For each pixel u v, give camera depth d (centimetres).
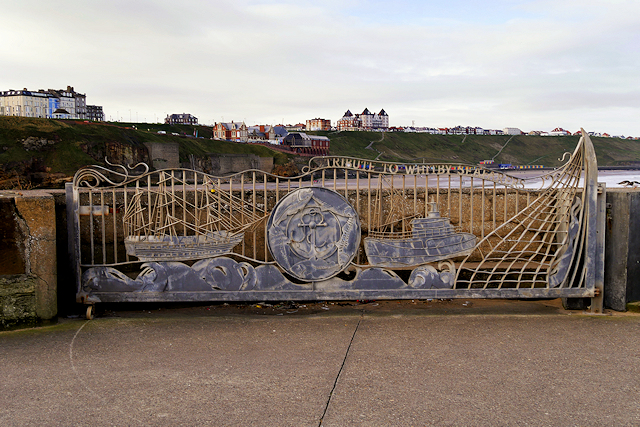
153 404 257
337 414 247
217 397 265
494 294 416
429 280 414
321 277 409
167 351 334
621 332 373
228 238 405
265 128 11469
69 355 326
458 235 413
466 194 484
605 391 276
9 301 374
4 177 4162
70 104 16125
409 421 240
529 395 270
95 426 234
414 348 340
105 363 313
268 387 278
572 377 294
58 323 392
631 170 9744
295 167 7100
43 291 383
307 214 406
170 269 406
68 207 402
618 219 420
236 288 409
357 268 414
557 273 420
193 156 6662
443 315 419
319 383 283
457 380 288
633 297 428
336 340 356
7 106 14700
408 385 281
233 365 310
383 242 410
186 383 283
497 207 483
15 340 354
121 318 409
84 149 5194
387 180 484
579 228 414
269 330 379
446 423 239
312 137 10125
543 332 374
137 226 409
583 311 432
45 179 4600
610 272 430
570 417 246
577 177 414
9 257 373
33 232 377
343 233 407
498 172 414
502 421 241
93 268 405
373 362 315
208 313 441
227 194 412
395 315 420
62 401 260
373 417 244
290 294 409
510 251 420
